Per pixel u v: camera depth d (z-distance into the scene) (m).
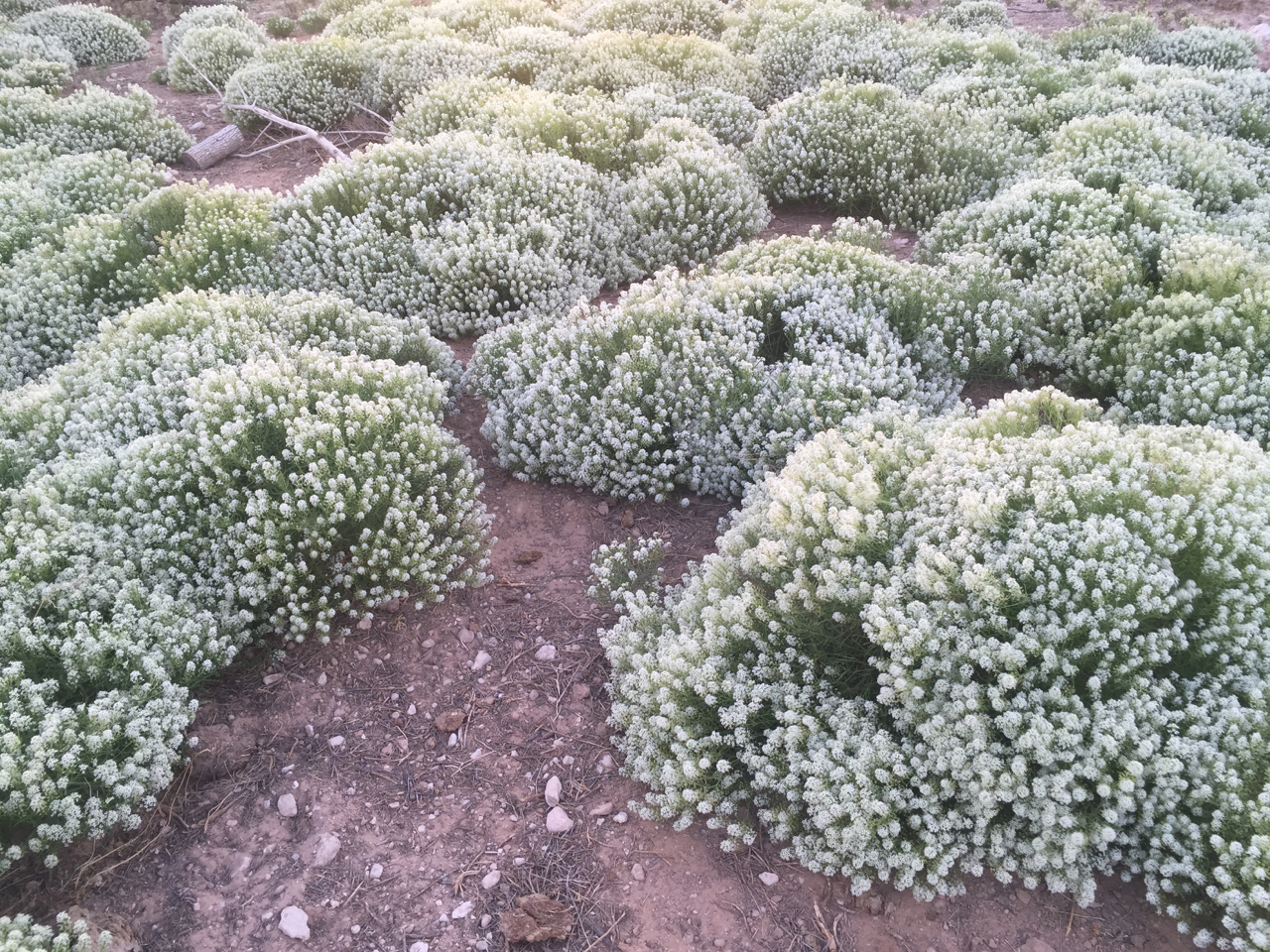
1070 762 1.31
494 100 4.20
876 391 2.16
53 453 1.96
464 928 1.39
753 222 3.31
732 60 5.20
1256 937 1.17
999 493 1.53
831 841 1.33
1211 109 4.02
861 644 1.54
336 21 6.95
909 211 3.55
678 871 1.45
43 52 5.87
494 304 2.90
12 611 1.52
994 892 1.38
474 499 2.10
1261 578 1.41
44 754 1.36
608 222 3.29
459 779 1.59
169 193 3.22
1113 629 1.35
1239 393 2.04
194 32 6.05
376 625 1.84
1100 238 2.64
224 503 1.76
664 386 2.19
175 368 2.15
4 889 1.40
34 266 2.91
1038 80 4.57
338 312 2.55
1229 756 1.29
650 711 1.54
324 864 1.47
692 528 2.08
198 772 1.58
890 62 5.07
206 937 1.38
